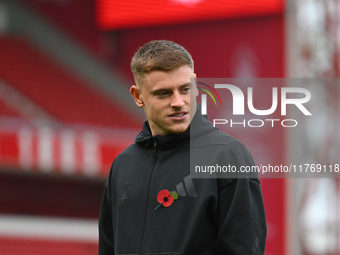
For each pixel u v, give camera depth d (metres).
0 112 35.56
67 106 39.31
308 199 43.31
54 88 40.34
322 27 42.59
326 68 42.06
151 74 6.71
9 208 33.44
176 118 6.72
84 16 43.75
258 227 6.62
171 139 6.92
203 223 6.62
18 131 30.00
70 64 43.16
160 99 6.73
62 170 31.23
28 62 41.84
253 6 32.97
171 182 6.79
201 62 35.41
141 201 6.92
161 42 6.90
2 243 31.91
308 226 45.41
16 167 29.94
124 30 41.47
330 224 44.75
